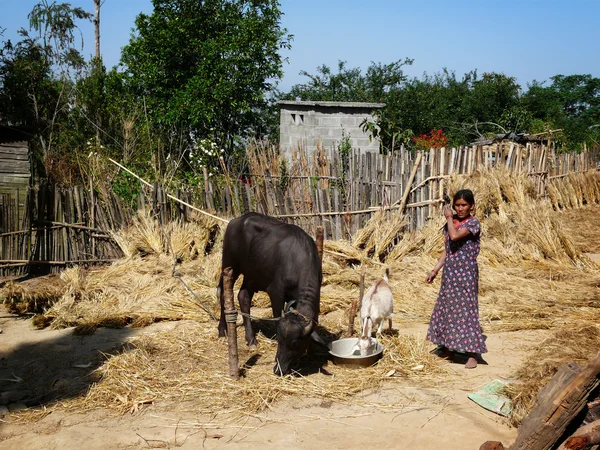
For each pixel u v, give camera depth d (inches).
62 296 307.0
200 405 185.8
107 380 204.7
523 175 539.2
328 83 1411.2
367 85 1391.5
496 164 535.8
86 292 317.1
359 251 401.7
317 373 211.0
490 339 254.1
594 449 124.9
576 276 355.6
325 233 442.3
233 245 244.1
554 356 212.7
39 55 886.4
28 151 455.2
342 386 199.2
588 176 725.9
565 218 604.1
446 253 223.1
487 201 472.1
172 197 400.2
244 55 767.1
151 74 775.1
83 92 809.5
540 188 636.1
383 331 260.8
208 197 420.2
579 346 223.5
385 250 411.5
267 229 230.2
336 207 438.9
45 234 385.1
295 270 214.8
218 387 198.2
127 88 813.9
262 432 166.9
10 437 167.2
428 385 201.3
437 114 1323.8
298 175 449.4
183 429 169.5
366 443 159.6
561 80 2399.1
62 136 756.0
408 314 292.5
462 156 492.7
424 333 260.8
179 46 773.3
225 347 240.5
